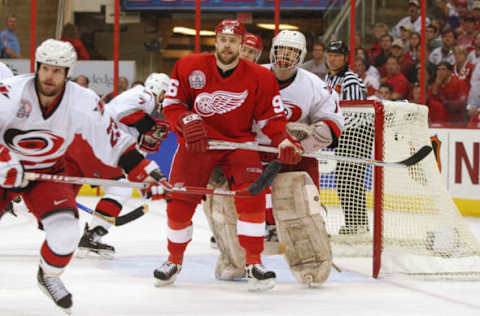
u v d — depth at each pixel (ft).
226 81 40.06
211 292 40.91
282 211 43.32
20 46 118.83
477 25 108.88
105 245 53.01
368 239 58.03
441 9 110.11
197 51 99.86
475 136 91.56
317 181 46.68
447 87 107.76
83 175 44.04
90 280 43.96
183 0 119.85
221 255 45.62
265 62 121.08
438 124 105.09
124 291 40.70
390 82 111.45
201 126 39.01
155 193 33.17
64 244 31.58
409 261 50.90
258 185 36.76
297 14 118.62
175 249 42.34
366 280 46.03
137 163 33.19
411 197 53.36
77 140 32.76
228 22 39.40
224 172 42.04
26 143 31.91
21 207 68.95
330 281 45.50
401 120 53.72
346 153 57.93
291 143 39.73
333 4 117.60
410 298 40.27
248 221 40.88
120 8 118.93
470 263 50.49
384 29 113.39
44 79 30.14
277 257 56.39
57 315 34.32
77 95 31.83
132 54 119.34
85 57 118.01
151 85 50.37
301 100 43.91
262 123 41.09
